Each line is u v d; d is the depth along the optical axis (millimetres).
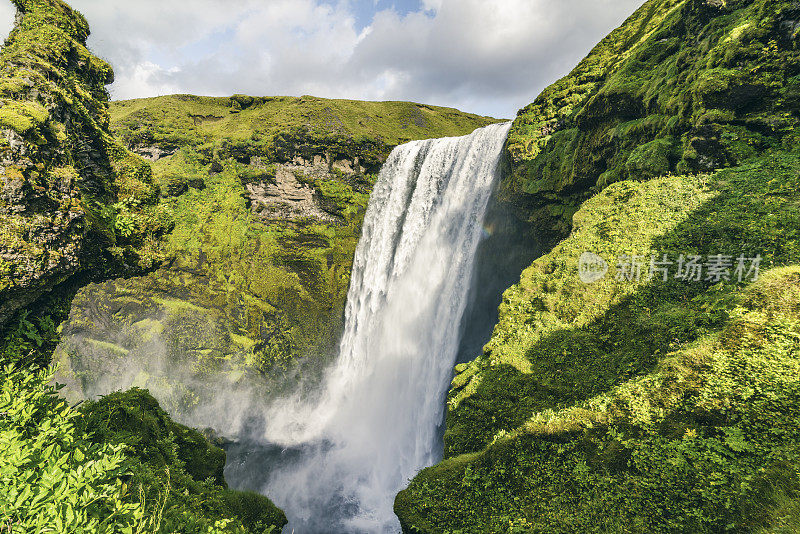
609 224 13539
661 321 10023
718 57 13078
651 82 16109
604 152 17359
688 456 7008
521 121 23406
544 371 11281
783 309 7992
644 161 14297
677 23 16594
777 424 6496
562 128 21594
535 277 13945
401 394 31812
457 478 9867
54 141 12102
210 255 42219
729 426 6949
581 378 10492
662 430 7684
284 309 41781
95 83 16125
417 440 28938
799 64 11281
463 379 12719
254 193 44781
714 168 12539
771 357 7355
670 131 14281
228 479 32781
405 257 34125
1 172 10305
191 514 5543
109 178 15125
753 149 11906
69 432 4602
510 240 23844
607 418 8633
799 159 10812
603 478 7746
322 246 43438
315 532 25531
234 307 41594
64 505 3523
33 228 10859
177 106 52375
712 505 6242
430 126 51812
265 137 45531
